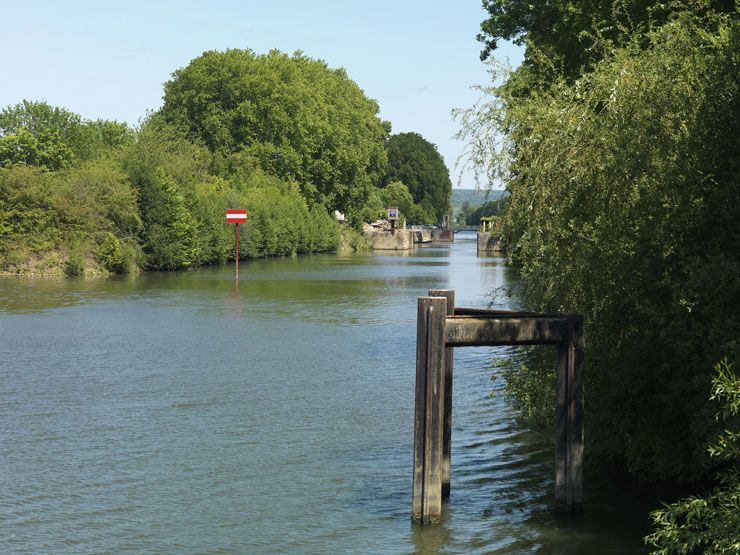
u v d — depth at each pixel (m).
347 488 11.47
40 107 98.12
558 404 10.05
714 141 9.62
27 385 18.17
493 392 14.81
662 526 9.84
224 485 11.58
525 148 11.66
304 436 14.07
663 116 10.28
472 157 12.56
